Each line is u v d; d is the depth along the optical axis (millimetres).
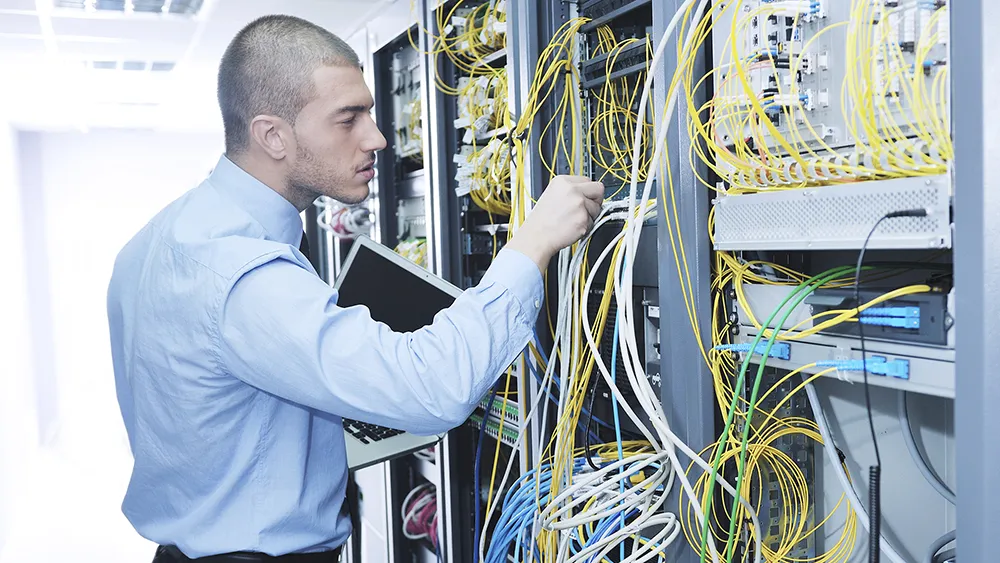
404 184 2576
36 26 3213
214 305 1010
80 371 7586
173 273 1072
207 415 1083
